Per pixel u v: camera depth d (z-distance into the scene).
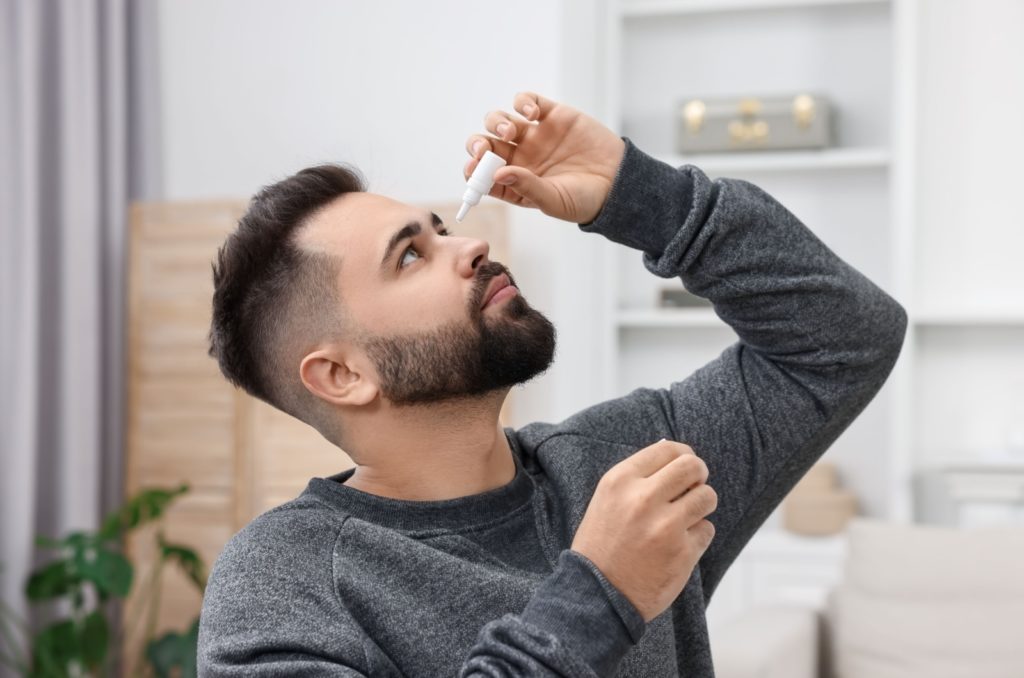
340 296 0.99
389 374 0.98
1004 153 3.21
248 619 0.89
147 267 3.18
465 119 3.21
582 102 3.20
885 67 3.26
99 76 3.29
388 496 1.02
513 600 0.93
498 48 3.19
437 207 3.01
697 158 3.25
